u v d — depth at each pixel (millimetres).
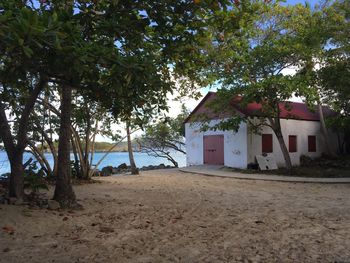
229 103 21797
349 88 19266
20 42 4199
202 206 10594
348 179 17797
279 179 18344
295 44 19062
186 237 7098
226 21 8289
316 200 11828
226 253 6070
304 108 29750
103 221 8445
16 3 6336
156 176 20688
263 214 9352
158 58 8828
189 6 7484
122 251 6215
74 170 17016
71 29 5414
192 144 27953
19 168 9688
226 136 24922
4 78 6469
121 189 14336
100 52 5734
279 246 6426
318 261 5617
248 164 23391
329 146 28031
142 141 34812
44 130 15875
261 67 20297
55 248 6355
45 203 9758
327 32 19453
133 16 7719
